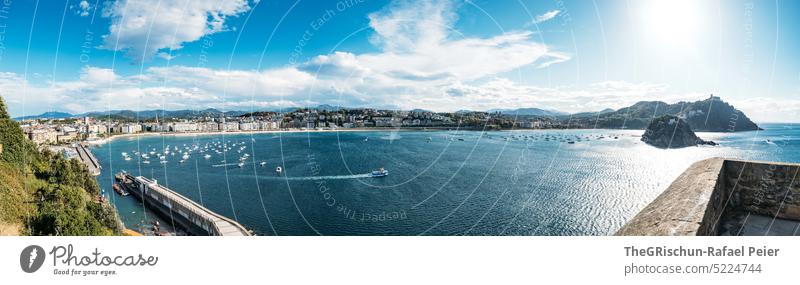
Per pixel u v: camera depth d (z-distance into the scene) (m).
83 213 35.31
